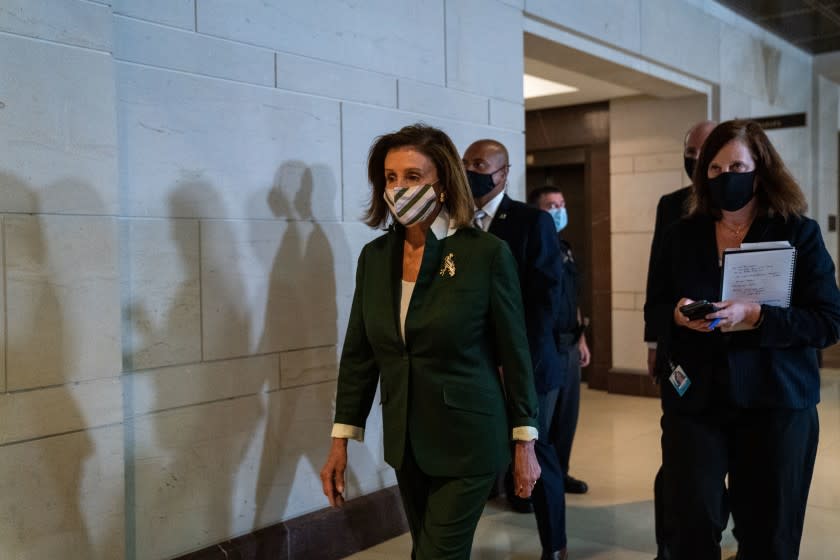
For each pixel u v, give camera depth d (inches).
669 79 263.4
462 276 89.8
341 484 99.1
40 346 100.3
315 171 140.9
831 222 406.9
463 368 89.8
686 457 97.3
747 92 309.3
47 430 101.2
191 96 122.0
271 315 133.9
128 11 114.3
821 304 93.9
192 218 122.3
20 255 98.3
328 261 143.1
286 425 136.5
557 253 131.3
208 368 124.7
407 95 159.6
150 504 117.5
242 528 130.1
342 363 100.8
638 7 239.3
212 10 124.8
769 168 97.3
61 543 102.7
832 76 385.7
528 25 200.1
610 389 304.0
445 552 89.0
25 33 98.4
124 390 114.3
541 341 128.3
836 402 277.7
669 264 106.3
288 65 136.2
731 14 298.5
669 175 293.7
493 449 89.7
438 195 92.7
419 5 162.6
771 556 94.8
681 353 99.3
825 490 179.9
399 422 91.8
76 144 103.3
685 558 96.6
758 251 93.0
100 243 105.7
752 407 94.3
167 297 119.2
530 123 327.0
